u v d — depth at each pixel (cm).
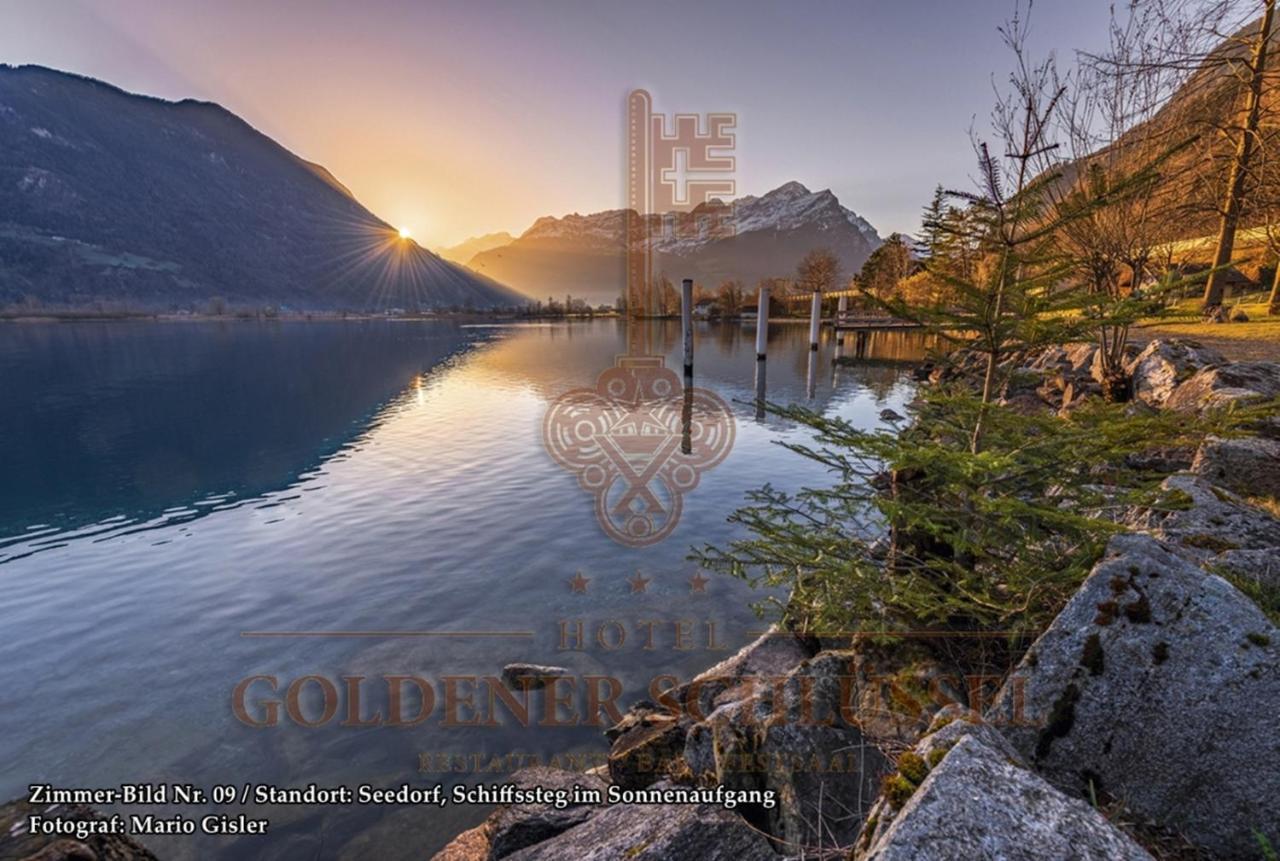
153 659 841
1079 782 276
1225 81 1381
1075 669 286
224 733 685
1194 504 494
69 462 2027
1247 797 247
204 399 3372
